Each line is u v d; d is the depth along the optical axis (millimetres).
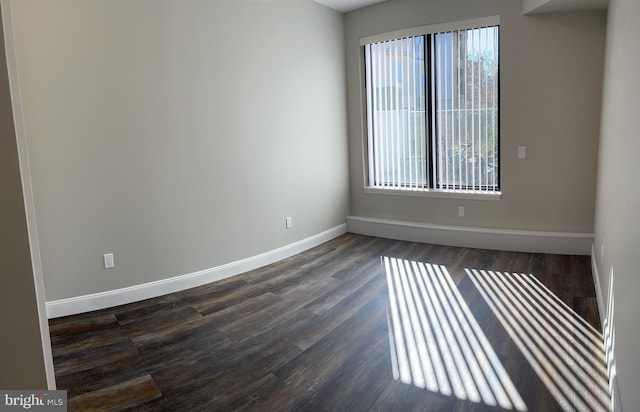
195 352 2805
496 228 4918
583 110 4352
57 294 3322
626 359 1819
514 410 2125
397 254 4828
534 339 2803
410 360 2623
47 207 3205
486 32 4699
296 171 5020
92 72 3307
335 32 5523
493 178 4910
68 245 3324
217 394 2340
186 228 3953
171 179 3816
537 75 4477
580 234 4473
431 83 5129
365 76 5680
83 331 3115
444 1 4859
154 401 2291
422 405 2191
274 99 4668
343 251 5051
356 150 5844
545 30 4379
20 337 1060
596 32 4199
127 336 3041
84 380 2498
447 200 5203
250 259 4504
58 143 3205
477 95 4855
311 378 2475
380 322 3154
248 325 3188
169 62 3721
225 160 4215
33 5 3025
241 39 4270
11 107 1004
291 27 4828
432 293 3652
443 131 5148
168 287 3855
